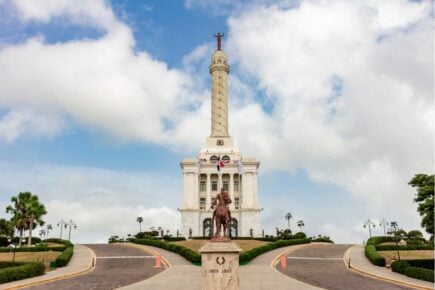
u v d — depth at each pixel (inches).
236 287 1000.2
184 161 4992.6
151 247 3161.9
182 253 2568.9
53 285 1572.3
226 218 1071.0
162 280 1674.5
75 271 1979.6
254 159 5034.5
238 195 5012.3
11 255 2706.7
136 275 1863.9
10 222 4013.3
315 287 1499.8
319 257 2596.0
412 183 1878.7
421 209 1814.7
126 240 4047.7
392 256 2615.7
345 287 1547.7
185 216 4788.4
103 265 2260.1
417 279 1713.8
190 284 1571.1
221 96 5285.4
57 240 3683.6
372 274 1878.7
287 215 5383.9
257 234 4771.2
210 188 5009.8
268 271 1980.8
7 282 1608.0
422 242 3284.9
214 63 5349.4
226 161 5049.2
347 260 2439.7
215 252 1010.1
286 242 3294.8
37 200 3631.9
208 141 5177.2
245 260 2322.8
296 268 2134.6
